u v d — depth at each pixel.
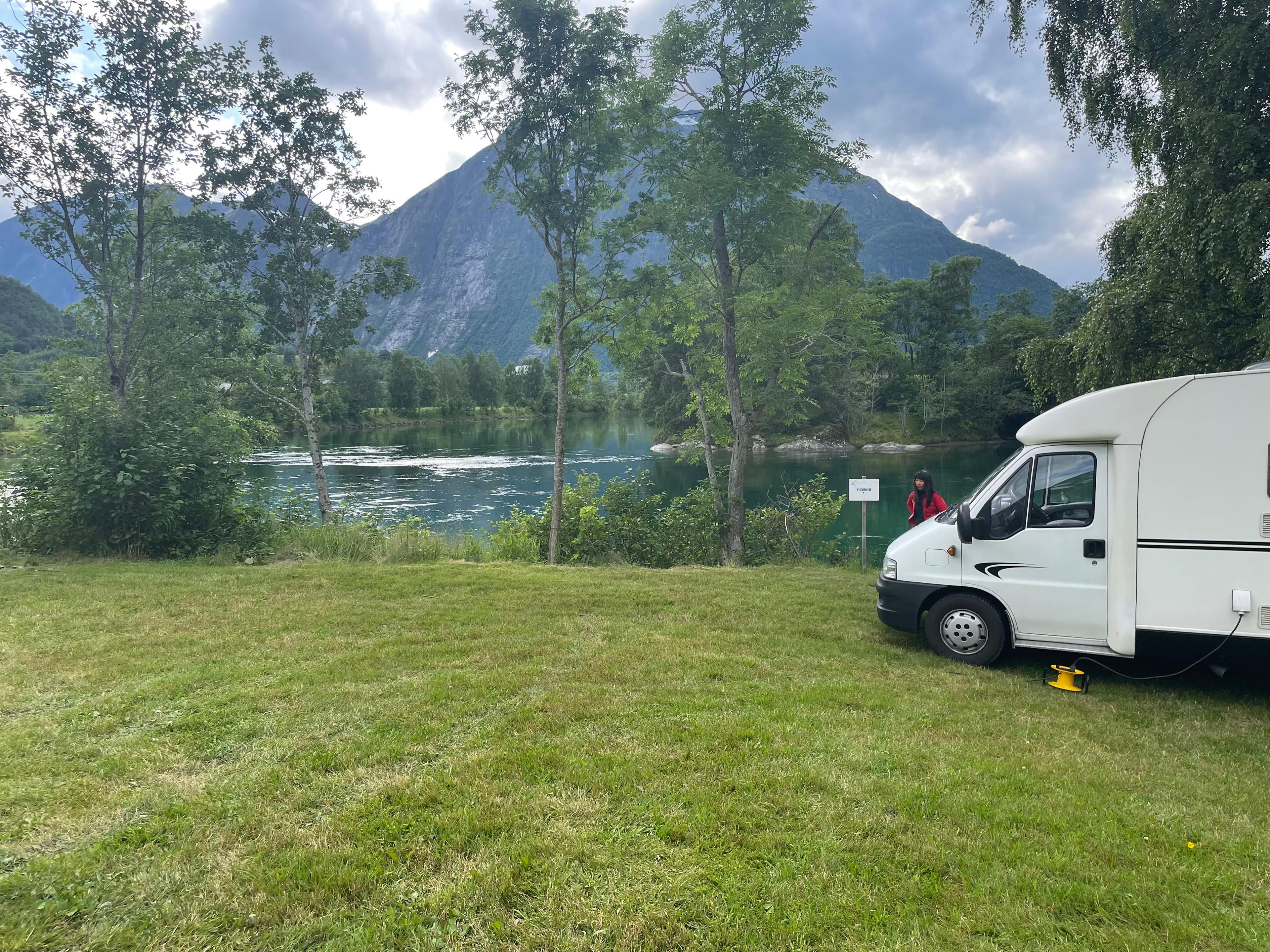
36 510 11.63
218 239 16.08
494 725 4.49
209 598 8.30
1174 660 5.54
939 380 72.56
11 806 3.38
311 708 4.72
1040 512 6.02
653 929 2.62
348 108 16.84
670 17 16.98
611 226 16.14
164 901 2.71
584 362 17.44
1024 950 2.55
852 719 4.74
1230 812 3.67
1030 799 3.69
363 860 2.98
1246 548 5.24
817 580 10.47
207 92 14.34
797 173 17.08
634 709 4.81
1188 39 10.92
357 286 17.73
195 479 12.09
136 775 3.75
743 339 18.17
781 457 57.03
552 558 15.25
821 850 3.13
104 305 15.93
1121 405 5.62
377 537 13.70
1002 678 5.88
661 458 50.78
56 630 6.71
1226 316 11.89
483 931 2.59
